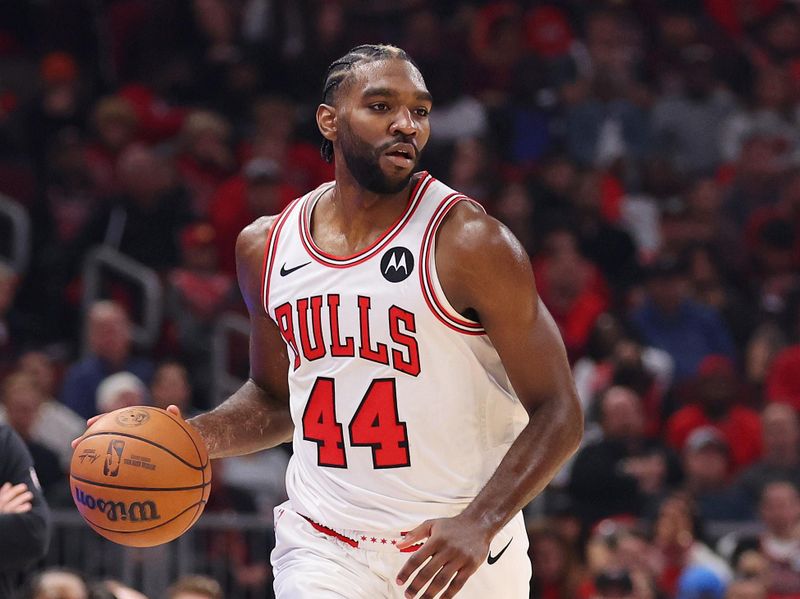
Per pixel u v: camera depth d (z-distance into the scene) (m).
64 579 15.30
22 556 13.76
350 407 11.26
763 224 36.91
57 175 34.59
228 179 36.06
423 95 11.17
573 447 10.84
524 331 10.91
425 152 37.59
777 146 40.50
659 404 29.58
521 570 11.66
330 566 11.47
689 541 24.02
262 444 12.57
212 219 32.59
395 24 40.91
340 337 11.23
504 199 35.12
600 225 35.12
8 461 14.13
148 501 11.20
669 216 36.62
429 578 10.41
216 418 12.29
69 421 25.73
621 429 26.23
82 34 39.75
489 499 10.60
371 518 11.33
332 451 11.42
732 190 38.19
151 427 11.41
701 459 26.77
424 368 11.09
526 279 10.88
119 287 30.34
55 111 36.56
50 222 33.66
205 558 23.66
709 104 40.69
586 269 33.56
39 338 31.22
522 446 10.76
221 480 25.58
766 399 31.52
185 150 35.91
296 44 40.47
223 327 28.83
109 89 38.50
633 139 39.81
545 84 40.97
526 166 38.91
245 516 24.28
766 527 24.67
